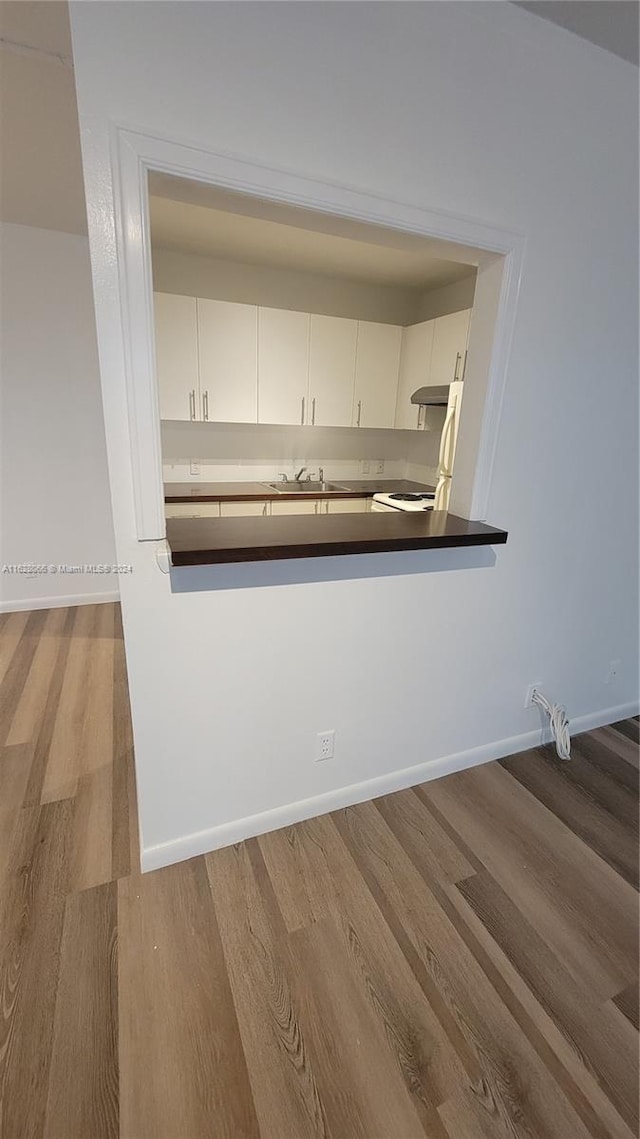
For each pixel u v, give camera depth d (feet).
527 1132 3.34
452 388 7.67
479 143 4.16
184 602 4.37
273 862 5.26
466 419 5.37
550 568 6.36
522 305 4.84
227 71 3.27
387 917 4.74
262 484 12.83
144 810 4.89
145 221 3.31
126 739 7.11
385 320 13.38
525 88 4.20
